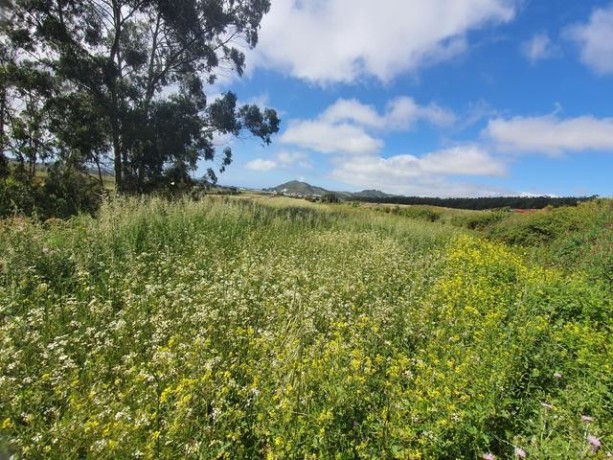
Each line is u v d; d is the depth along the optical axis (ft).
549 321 17.84
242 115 81.66
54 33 58.23
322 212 57.72
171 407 9.69
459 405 9.95
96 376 10.93
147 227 28.37
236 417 9.26
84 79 61.62
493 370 11.47
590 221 45.78
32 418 8.61
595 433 9.46
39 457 8.05
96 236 22.98
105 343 12.25
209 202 39.42
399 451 8.64
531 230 53.16
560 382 12.22
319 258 26.91
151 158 66.28
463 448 9.12
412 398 10.21
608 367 11.80
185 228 29.27
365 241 36.52
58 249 20.21
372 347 14.08
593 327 17.15
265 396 9.95
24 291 16.44
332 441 8.90
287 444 8.41
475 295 20.67
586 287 22.02
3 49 60.54
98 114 64.54
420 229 48.49
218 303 16.16
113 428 8.46
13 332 12.44
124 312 14.32
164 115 67.62
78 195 51.44
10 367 10.17
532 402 10.96
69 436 8.31
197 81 77.77
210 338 13.35
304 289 19.38
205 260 23.22
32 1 57.16
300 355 12.18
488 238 57.98
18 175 51.16
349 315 16.93
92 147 62.64
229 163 83.66
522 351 13.12
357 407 9.93
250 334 13.21
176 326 13.98
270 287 19.27
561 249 40.27
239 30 80.12
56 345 11.41
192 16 69.72
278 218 40.68
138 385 10.32
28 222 22.91
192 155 74.49
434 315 18.04
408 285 22.94
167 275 20.81
